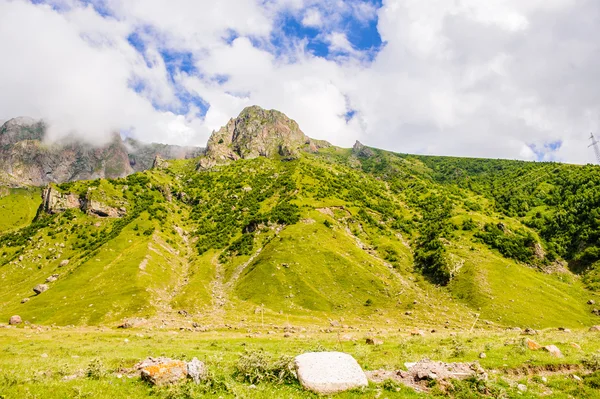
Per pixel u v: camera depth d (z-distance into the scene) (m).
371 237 186.50
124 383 22.08
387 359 32.69
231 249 185.00
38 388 19.58
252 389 21.59
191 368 22.28
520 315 110.12
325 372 22.36
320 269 142.88
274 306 121.38
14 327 92.75
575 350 33.19
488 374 24.75
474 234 181.88
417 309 118.25
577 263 158.75
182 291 139.62
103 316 107.81
